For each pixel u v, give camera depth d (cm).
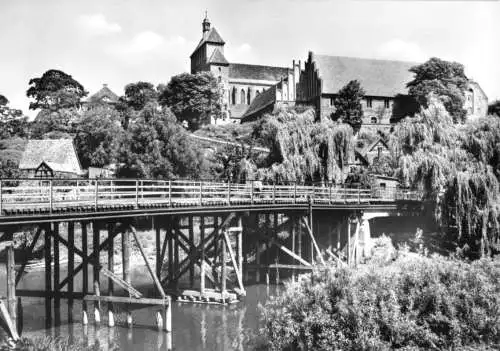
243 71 14025
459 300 2292
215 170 5969
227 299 3186
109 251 2489
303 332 2173
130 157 5338
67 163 6888
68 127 9362
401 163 4550
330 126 4794
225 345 2477
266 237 3600
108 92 12494
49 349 1973
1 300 1802
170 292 3203
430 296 2273
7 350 1778
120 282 2445
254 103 11844
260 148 5556
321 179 4603
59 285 2508
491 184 4088
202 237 3225
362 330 2086
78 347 2202
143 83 11425
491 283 2428
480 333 2261
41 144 7088
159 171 5300
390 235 4656
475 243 4078
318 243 4481
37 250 4591
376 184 5341
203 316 2962
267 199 3422
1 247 1888
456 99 8612
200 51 14038
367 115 9294
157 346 2409
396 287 2320
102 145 7531
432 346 2145
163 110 5612
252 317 2953
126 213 2378
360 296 2188
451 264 2531
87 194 2317
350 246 4231
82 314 2684
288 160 4444
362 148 7512
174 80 10544
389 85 9550
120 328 2622
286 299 2344
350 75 9419
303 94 9581
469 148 4603
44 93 10088
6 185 4934
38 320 2742
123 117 9794
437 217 4294
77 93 10556
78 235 5066
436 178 4353
